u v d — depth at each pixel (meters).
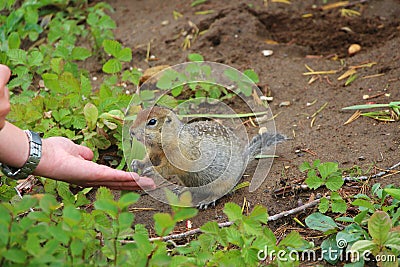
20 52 5.01
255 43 5.71
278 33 5.92
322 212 3.63
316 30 5.86
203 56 5.61
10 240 2.84
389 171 4.00
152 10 6.38
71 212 2.81
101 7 6.31
